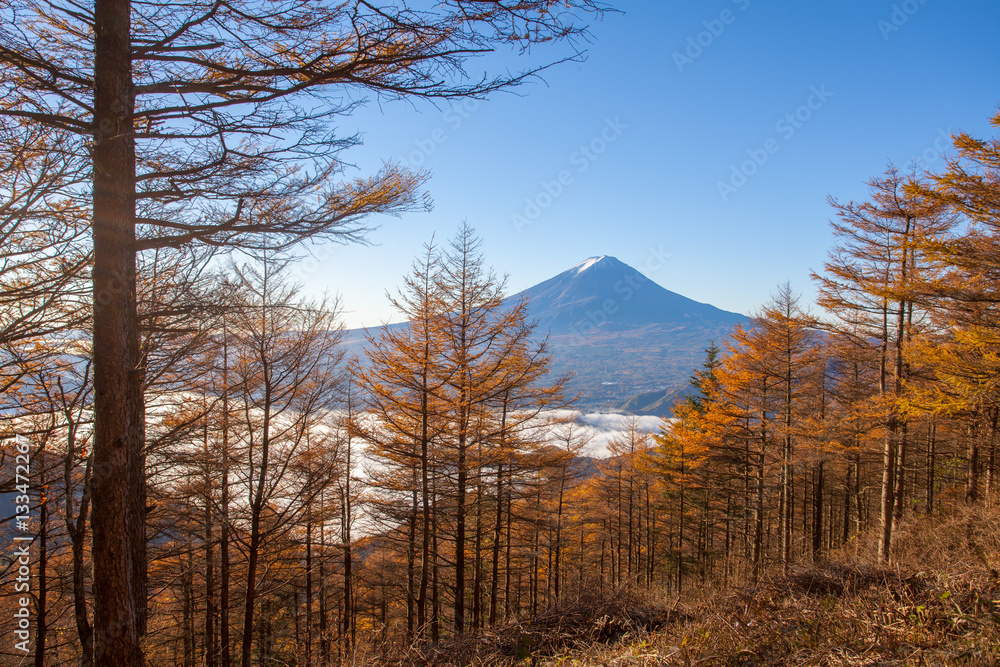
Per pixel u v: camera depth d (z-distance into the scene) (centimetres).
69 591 811
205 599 992
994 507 1014
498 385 989
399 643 632
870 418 1126
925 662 303
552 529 1572
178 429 653
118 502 326
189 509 806
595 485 2112
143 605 505
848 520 2227
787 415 1423
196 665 1166
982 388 756
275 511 852
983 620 345
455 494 965
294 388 806
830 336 1211
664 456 1898
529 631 569
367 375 933
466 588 1571
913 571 541
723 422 1484
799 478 1855
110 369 322
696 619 516
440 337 969
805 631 390
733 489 1645
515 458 999
